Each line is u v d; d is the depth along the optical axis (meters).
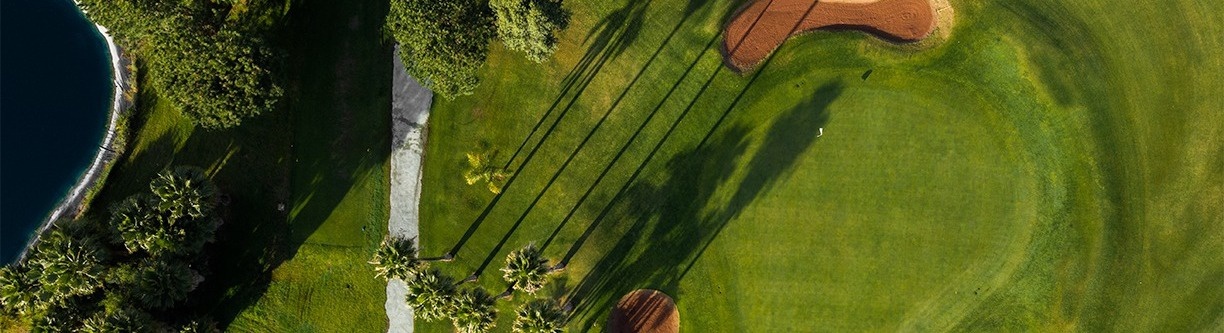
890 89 50.81
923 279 50.84
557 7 45.22
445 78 45.34
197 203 45.81
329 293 52.56
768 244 51.41
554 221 51.84
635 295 51.84
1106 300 50.06
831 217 51.12
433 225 52.25
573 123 51.72
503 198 52.00
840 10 51.69
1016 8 50.47
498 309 52.16
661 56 51.53
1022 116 50.34
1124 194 49.94
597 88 51.72
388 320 52.66
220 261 51.91
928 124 50.66
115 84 52.75
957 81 50.56
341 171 52.28
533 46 45.22
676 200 51.47
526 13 43.03
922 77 50.72
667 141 51.44
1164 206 49.88
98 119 53.47
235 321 52.50
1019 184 50.38
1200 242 49.56
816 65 51.25
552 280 52.03
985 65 50.56
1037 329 50.50
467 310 45.06
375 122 52.16
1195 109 49.50
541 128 51.69
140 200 46.62
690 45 51.50
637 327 51.84
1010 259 50.47
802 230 51.22
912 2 51.50
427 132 52.22
